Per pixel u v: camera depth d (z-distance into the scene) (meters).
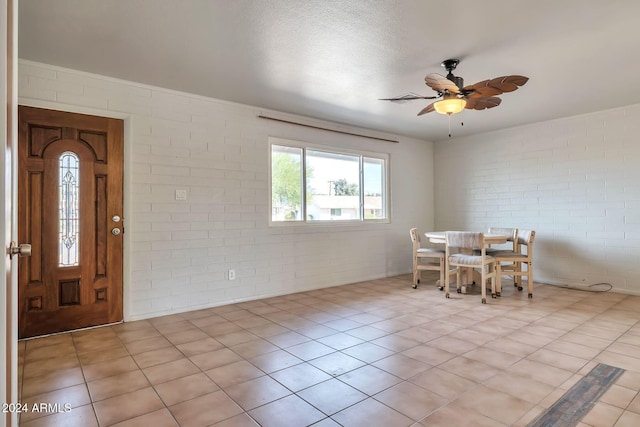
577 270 4.86
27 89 3.02
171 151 3.73
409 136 6.11
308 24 2.48
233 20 2.42
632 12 2.34
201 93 3.87
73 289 3.22
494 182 5.72
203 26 2.49
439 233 4.84
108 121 3.40
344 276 5.23
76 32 2.56
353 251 5.35
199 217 3.90
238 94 3.91
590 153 4.74
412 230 5.00
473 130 5.67
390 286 5.05
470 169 6.04
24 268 3.00
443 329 3.18
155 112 3.64
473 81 3.52
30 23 2.43
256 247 4.33
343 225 5.23
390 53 2.93
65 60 3.03
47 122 3.11
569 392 2.07
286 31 2.57
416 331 3.13
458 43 2.77
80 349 2.75
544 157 5.16
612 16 2.39
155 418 1.84
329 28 2.54
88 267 3.28
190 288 3.83
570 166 4.91
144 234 3.56
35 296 3.04
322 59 3.04
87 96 3.29
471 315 3.60
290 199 4.72
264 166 4.42
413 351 2.69
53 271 3.12
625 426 1.75
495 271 4.41
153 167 3.62
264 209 4.41
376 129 5.58
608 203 4.60
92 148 3.32
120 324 3.37
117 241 3.43
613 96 4.06
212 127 4.01
